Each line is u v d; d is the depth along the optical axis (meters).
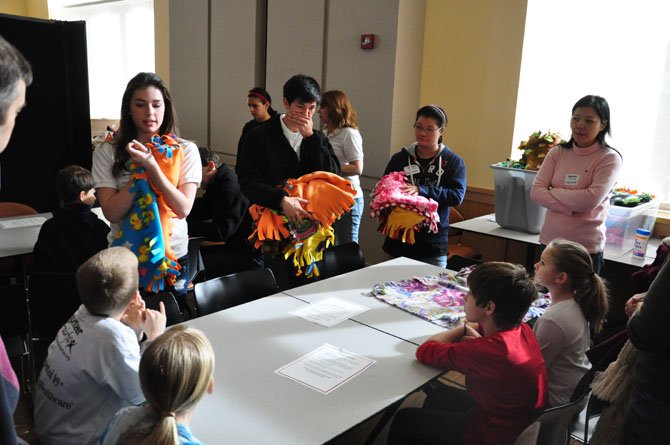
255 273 2.33
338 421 1.28
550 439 1.33
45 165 4.46
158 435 0.96
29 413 2.31
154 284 1.97
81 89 4.41
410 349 1.69
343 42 4.23
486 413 1.47
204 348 1.06
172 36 5.67
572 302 1.74
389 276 2.43
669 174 3.43
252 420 1.27
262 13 4.86
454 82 4.05
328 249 2.73
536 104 3.85
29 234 2.98
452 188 2.82
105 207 1.93
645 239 2.87
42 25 4.22
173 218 2.05
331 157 2.39
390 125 4.05
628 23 3.43
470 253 3.65
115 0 7.09
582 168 2.59
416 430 1.59
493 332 1.51
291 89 2.17
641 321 1.20
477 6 3.85
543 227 2.76
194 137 5.66
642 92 3.45
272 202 2.14
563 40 3.68
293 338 1.74
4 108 0.71
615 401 1.50
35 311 2.22
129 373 1.40
